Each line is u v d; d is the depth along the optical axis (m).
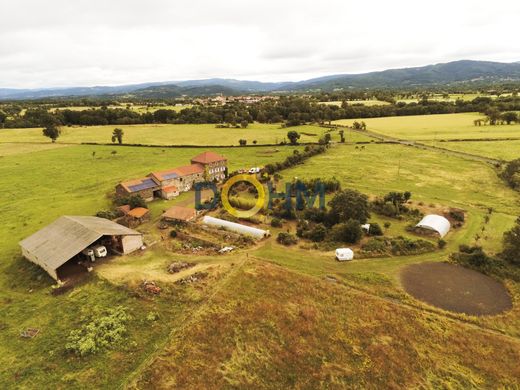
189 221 65.75
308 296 42.75
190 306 41.06
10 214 72.69
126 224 65.56
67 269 49.72
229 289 44.25
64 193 86.62
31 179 98.88
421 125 176.50
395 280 46.31
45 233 54.38
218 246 56.50
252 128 183.12
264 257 52.62
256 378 31.33
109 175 101.94
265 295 42.97
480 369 32.19
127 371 32.19
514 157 110.00
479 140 136.12
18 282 47.47
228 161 116.38
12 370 32.47
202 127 189.00
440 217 63.25
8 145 147.50
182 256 53.56
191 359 33.31
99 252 52.53
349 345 35.03
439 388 30.30
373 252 52.81
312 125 189.25
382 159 115.81
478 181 89.81
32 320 39.41
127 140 155.50
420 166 105.69
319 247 55.34
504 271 46.91
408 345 34.97
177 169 88.56
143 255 53.91
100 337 36.00
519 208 71.19
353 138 152.50
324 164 111.75
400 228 63.16
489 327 37.50
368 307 40.62
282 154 124.50
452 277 46.91
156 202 79.56
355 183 91.06
